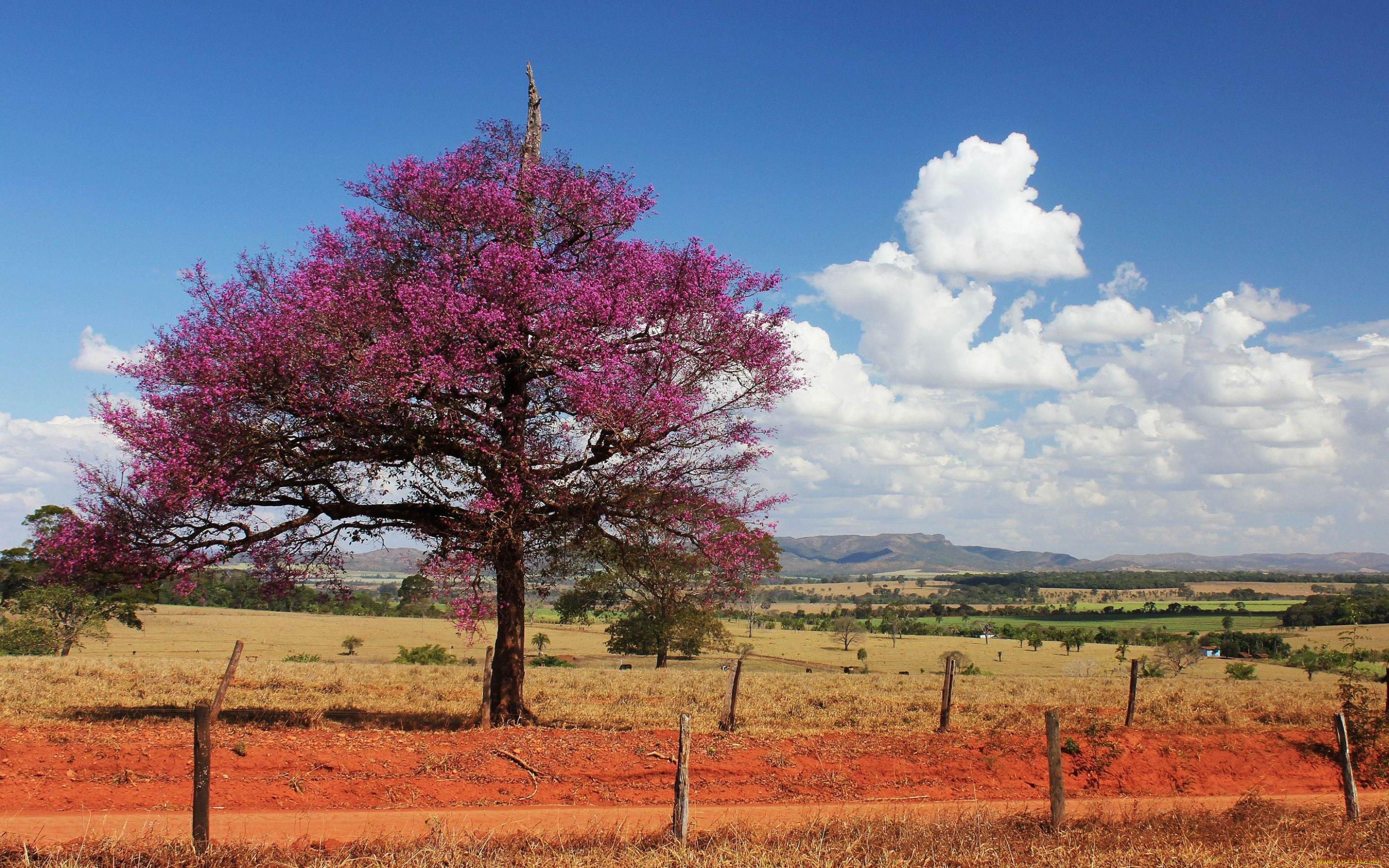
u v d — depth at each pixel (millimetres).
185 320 16969
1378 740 19906
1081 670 61281
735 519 19125
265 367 16516
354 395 16875
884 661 79625
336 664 42656
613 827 11742
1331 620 110062
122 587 18453
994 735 19281
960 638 131125
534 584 21500
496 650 19844
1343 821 12961
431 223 19203
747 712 24141
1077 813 13500
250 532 17812
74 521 16703
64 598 50531
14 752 13672
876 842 10891
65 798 12516
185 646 71562
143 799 12781
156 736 15344
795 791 15422
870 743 18547
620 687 31656
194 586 18078
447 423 17172
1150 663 66500
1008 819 12562
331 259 18203
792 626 146625
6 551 50438
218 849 9766
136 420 16281
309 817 12336
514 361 18719
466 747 15938
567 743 16719
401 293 17062
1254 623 136125
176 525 17297
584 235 20141
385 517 18766
